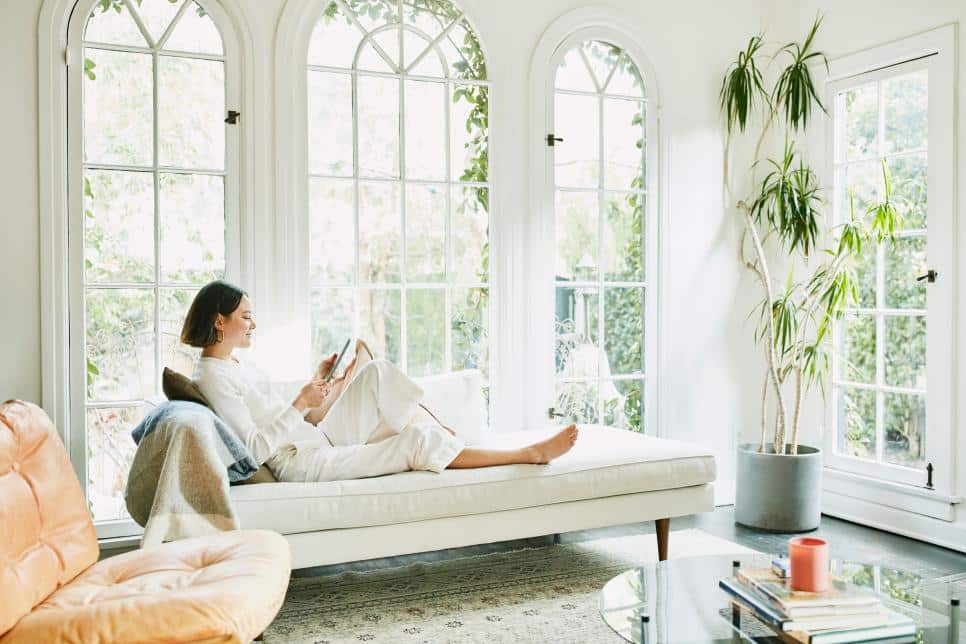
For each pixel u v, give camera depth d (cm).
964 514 368
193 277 360
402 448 302
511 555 361
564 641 264
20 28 330
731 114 455
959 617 189
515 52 414
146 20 350
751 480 408
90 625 167
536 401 419
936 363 379
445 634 271
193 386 283
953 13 370
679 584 216
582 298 432
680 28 449
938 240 377
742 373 467
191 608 174
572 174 429
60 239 335
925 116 388
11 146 329
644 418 446
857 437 426
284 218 368
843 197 435
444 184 404
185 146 357
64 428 337
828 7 435
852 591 187
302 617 288
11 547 187
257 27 363
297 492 278
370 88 388
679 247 452
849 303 427
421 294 400
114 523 346
